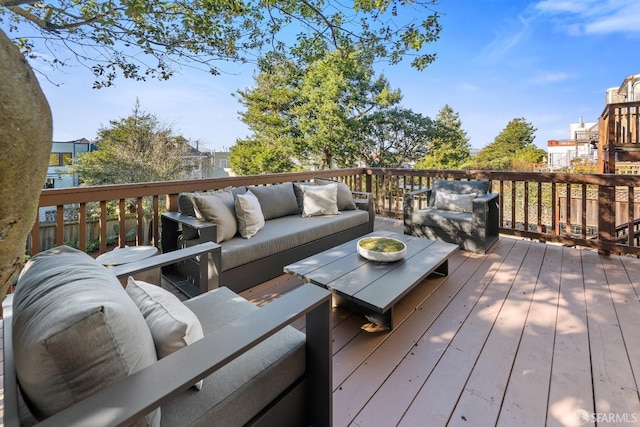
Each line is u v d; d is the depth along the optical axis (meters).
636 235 4.16
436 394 1.46
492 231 3.67
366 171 5.52
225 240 2.65
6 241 0.60
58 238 2.32
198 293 2.37
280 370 1.12
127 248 2.48
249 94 13.22
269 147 13.77
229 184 3.54
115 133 9.32
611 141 5.93
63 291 0.82
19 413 0.74
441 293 2.47
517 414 1.34
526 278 2.74
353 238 3.73
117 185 2.60
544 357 1.70
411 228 3.95
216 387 1.00
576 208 6.71
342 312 2.19
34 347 0.66
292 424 1.18
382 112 13.12
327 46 3.72
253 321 0.99
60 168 9.41
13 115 0.57
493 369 1.61
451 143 14.30
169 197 3.01
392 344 1.83
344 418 1.33
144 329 0.86
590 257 3.26
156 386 0.71
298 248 3.01
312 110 12.56
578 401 1.40
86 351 0.69
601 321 2.04
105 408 0.65
